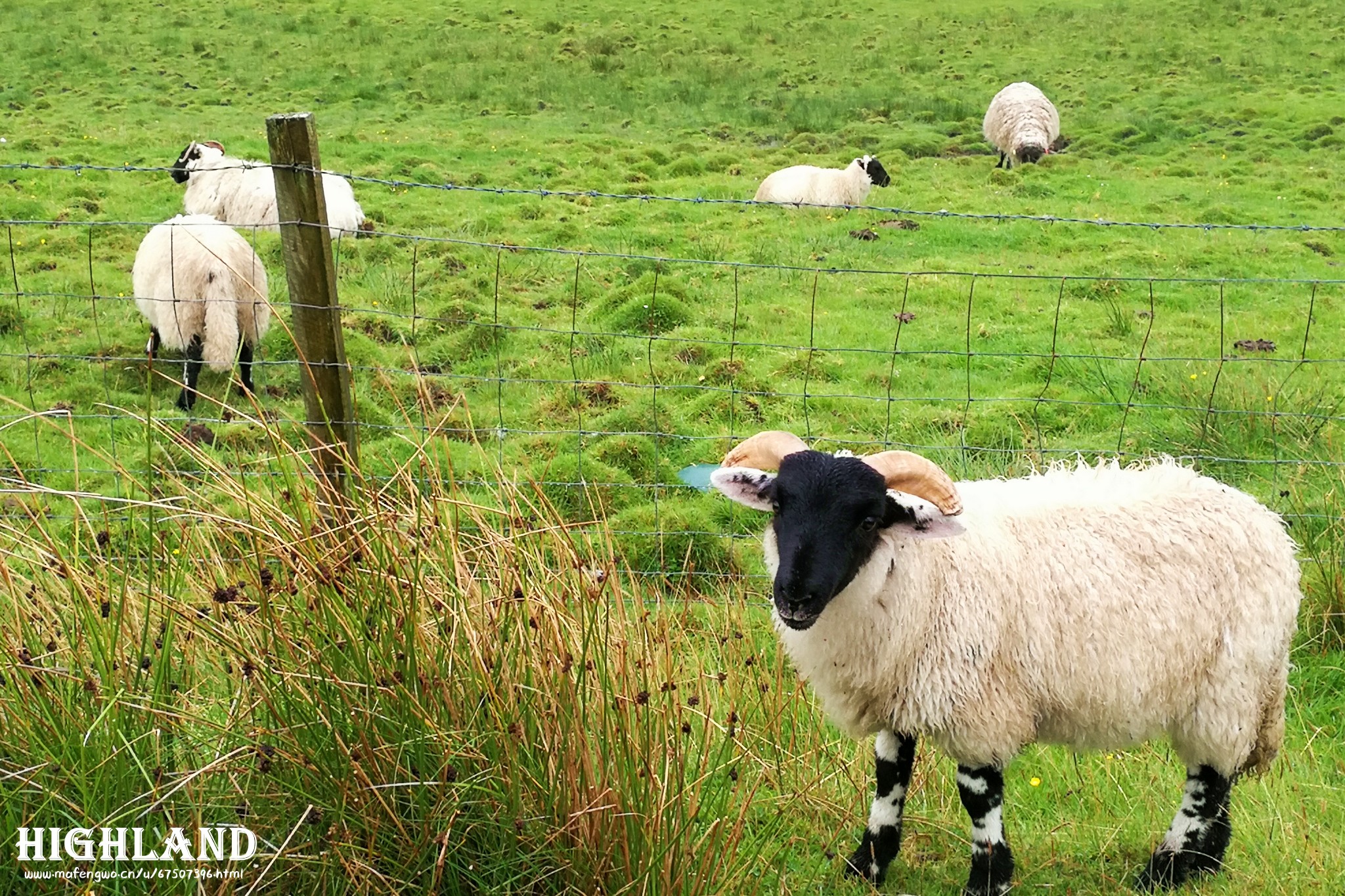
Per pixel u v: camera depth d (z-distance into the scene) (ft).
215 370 35.47
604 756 13.07
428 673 13.39
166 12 111.24
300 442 18.22
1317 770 19.21
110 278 44.52
